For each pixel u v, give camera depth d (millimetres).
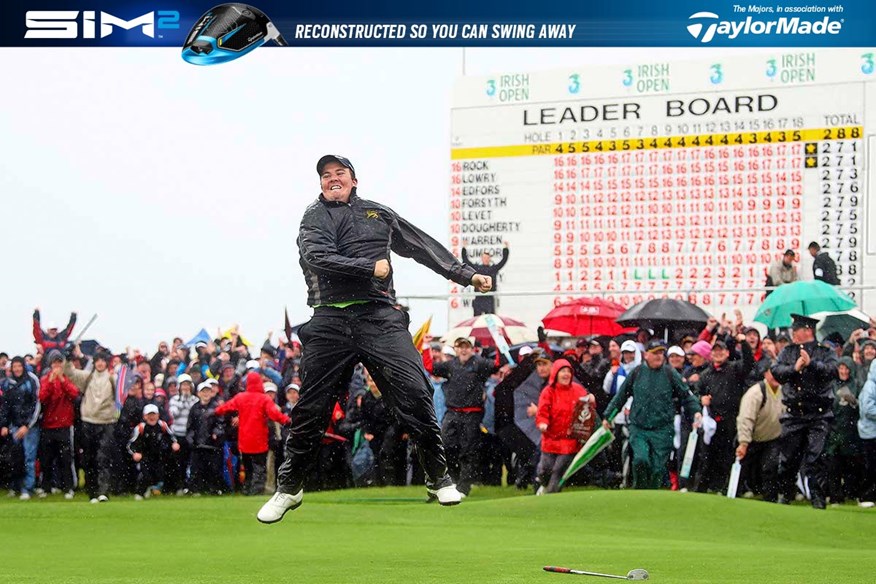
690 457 17172
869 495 16688
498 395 19078
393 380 8734
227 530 13578
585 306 22406
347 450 19781
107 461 18938
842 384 16688
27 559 10367
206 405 19859
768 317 19391
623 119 27250
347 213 8789
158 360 22812
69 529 13594
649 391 16922
